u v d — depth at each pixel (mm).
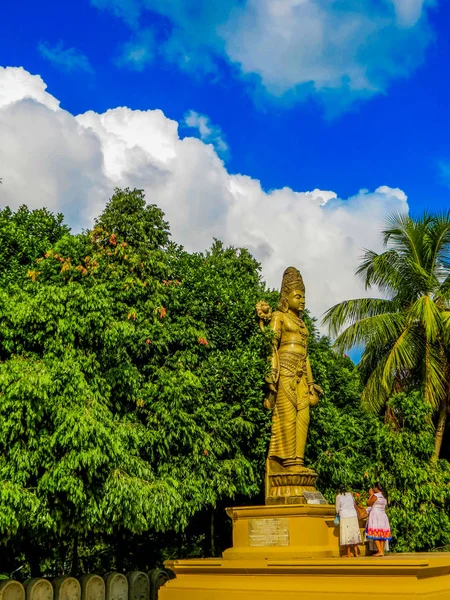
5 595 11883
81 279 15000
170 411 14562
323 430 17922
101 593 13312
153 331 15438
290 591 11180
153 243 16844
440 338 22484
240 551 13578
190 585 12453
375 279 23672
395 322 22625
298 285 15859
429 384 21859
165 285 16578
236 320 16875
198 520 20266
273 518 13547
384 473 19516
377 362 23625
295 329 15680
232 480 15359
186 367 15695
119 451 12172
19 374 11422
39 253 16094
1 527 10766
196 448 14766
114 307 15164
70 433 11398
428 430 20141
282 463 14812
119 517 12781
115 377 13758
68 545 18000
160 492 13016
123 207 16797
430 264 23641
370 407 22500
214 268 19953
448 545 19109
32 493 11258
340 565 10883
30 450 11508
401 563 10375
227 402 15930
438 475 19250
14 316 12445
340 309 23766
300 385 15234
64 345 12797
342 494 13688
